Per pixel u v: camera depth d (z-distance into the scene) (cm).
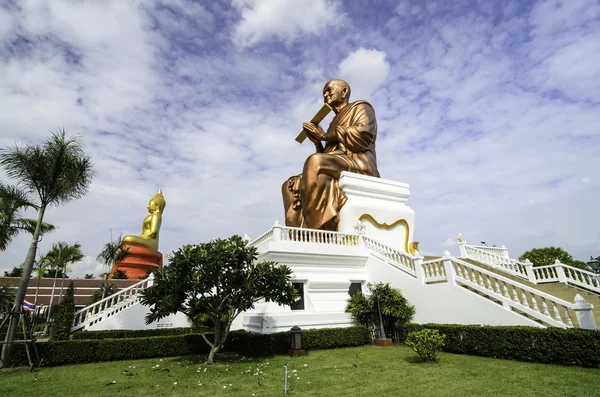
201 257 1061
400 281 1602
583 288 1600
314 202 2333
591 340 841
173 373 1002
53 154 1295
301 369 989
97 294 2722
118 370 1078
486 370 876
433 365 965
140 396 761
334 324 1617
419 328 1354
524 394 669
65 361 1208
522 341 969
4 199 1410
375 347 1402
